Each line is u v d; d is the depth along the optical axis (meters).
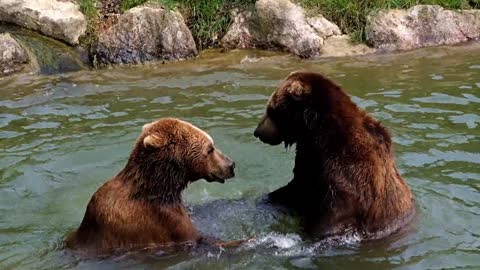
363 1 13.99
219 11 13.85
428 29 13.70
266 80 11.82
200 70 12.38
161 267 6.67
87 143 9.34
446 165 8.55
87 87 11.58
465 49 13.34
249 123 9.90
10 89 11.43
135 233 6.64
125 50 12.72
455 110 10.27
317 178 7.14
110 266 6.57
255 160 8.94
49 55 12.35
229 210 7.77
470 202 7.73
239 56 13.05
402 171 8.40
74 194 8.14
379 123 7.20
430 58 12.88
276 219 7.61
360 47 13.36
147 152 6.70
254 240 7.09
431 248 6.94
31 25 12.65
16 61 12.07
